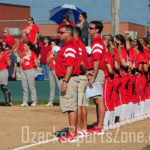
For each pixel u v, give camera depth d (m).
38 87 37.19
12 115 22.86
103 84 18.64
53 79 27.16
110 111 18.94
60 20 33.22
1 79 27.14
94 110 25.22
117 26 31.64
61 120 21.39
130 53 20.45
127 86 20.81
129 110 20.88
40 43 41.91
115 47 19.30
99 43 17.09
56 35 45.31
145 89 22.80
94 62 16.97
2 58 27.03
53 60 26.95
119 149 14.46
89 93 16.98
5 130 18.48
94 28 17.23
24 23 46.34
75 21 32.31
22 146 15.41
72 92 15.78
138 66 21.77
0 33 45.59
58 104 28.31
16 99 30.53
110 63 18.50
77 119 16.44
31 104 27.41
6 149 15.02
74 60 15.69
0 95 33.22
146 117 22.42
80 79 17.30
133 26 51.97
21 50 38.19
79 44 17.23
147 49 23.73
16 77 42.62
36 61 27.16
